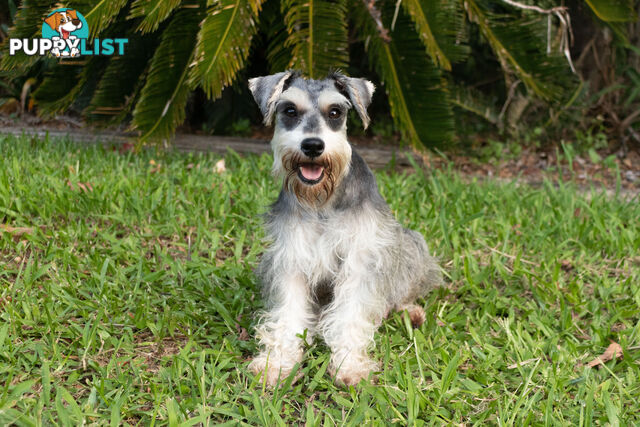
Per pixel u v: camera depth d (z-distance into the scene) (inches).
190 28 85.1
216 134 128.5
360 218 61.3
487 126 134.3
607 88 122.5
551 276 72.2
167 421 54.9
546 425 54.6
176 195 82.7
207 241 75.6
